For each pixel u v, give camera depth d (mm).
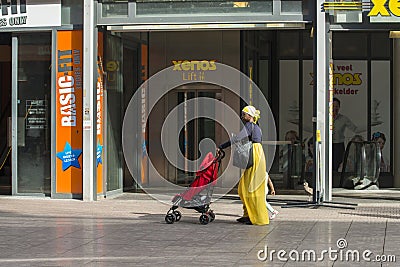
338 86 20750
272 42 20859
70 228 13047
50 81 17531
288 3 16297
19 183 17844
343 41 20703
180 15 16562
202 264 9820
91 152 16844
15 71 17703
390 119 20656
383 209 15641
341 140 20719
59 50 17094
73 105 17047
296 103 20812
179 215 13812
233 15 16406
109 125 17984
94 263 9914
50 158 17594
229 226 13258
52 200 17109
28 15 17234
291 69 20828
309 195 18156
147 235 12258
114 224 13516
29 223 13656
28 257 10344
